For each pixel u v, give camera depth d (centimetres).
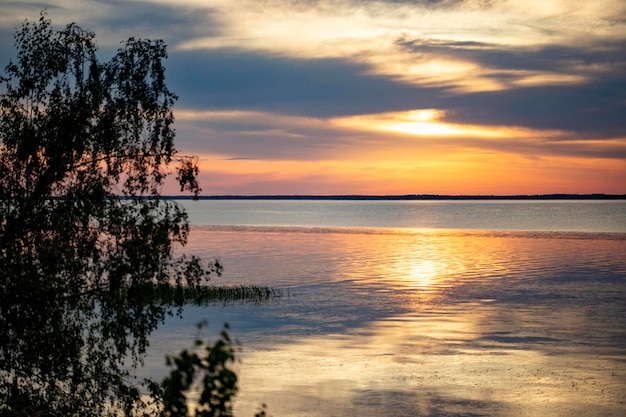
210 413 772
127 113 1817
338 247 11881
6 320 1656
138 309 1742
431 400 2797
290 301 5547
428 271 7919
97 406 1791
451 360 3481
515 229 18400
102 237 1778
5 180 1734
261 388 2991
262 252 10700
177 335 4106
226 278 7162
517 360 3453
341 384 3050
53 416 1697
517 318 4644
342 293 6019
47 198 1758
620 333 4056
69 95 1800
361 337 4097
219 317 4781
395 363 3431
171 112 1856
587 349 3666
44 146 1759
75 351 1706
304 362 3466
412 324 4512
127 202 1794
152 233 1742
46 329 1688
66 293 1727
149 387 1859
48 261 1681
